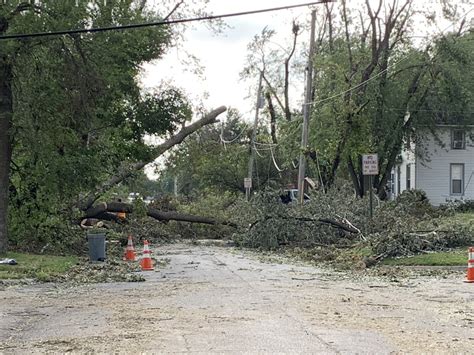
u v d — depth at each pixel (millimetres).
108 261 19016
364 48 34281
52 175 18422
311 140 33062
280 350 7324
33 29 16531
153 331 8508
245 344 7645
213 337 8062
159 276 15656
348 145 32406
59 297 12102
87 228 24438
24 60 17156
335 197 24859
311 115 33500
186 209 30344
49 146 17922
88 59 17828
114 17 18250
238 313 9922
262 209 23750
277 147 43250
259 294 12172
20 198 20297
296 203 25500
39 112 17562
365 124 32250
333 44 36000
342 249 20734
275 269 17156
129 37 18594
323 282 14273
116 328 8766
